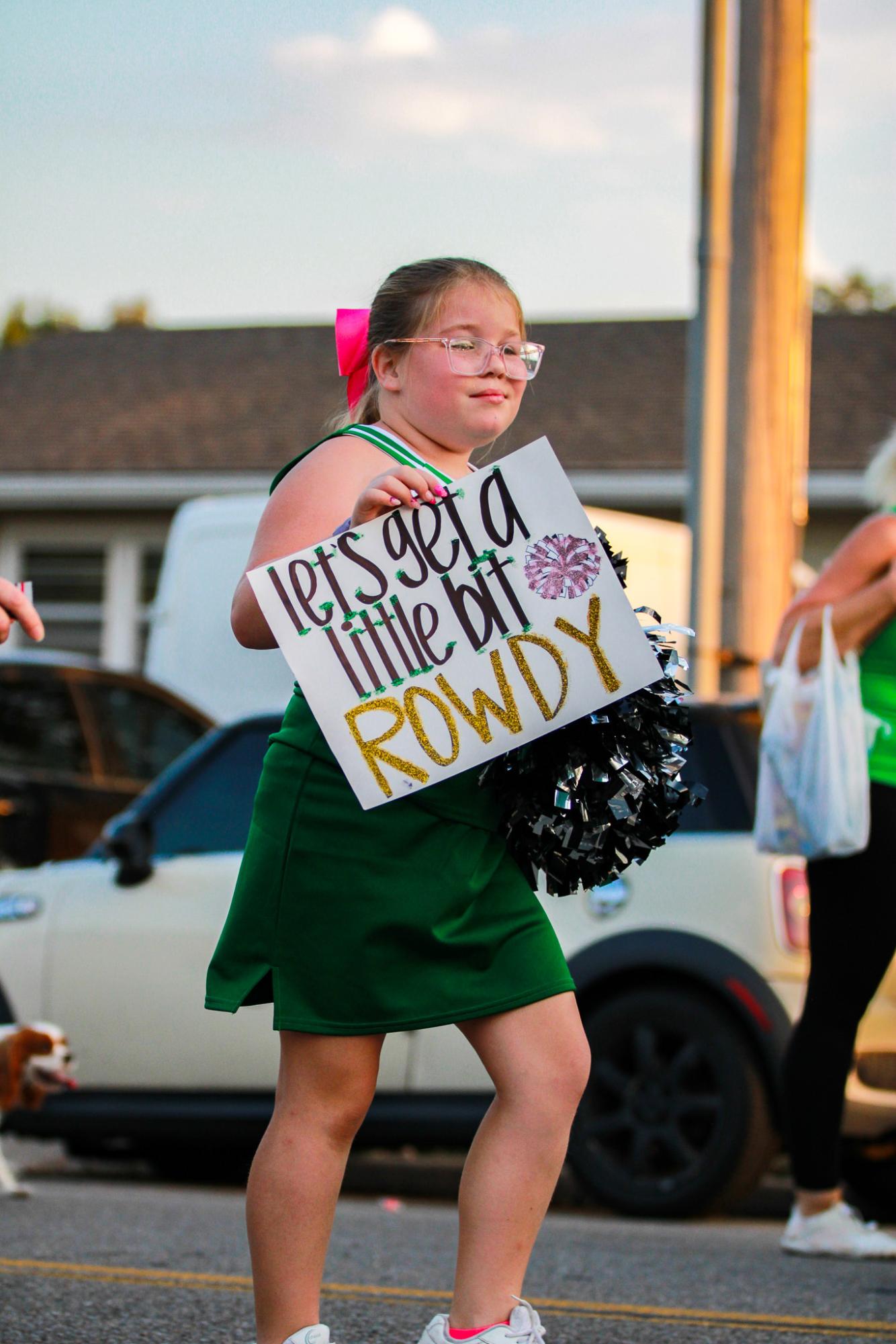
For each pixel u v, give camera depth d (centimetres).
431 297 662
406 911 621
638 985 1370
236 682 2591
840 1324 867
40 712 2166
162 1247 1077
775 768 1045
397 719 626
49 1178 1644
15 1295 903
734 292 1988
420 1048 1412
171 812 1573
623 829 656
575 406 4181
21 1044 1378
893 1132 1271
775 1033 1310
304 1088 637
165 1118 1505
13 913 1577
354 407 712
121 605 4247
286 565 630
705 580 1998
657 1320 873
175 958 1512
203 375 4706
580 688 627
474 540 630
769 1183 1670
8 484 4191
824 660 1034
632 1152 1346
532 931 639
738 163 1988
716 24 2045
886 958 1049
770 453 1977
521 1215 618
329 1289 945
